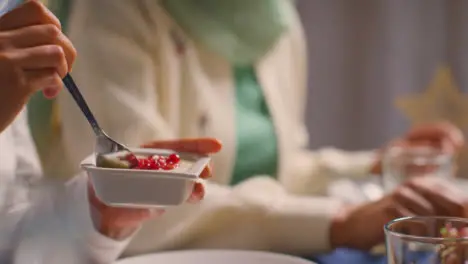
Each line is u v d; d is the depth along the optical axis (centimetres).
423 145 133
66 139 100
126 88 103
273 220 95
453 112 166
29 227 80
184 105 117
